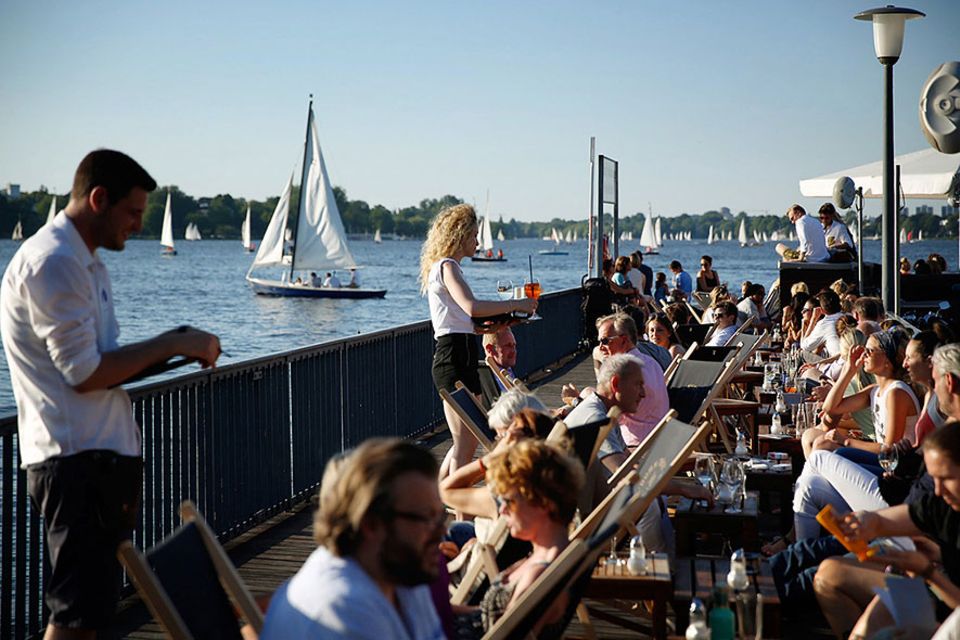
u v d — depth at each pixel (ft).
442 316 21.91
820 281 55.67
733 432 31.32
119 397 13.07
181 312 178.40
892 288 37.96
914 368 17.97
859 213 48.06
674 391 26.03
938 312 38.88
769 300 63.36
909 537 13.16
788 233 502.38
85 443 12.56
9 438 15.43
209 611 9.70
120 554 9.09
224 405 21.31
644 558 14.40
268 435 23.32
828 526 13.07
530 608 10.54
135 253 474.90
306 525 23.08
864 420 24.30
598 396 18.17
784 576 15.65
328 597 7.82
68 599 12.55
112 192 12.41
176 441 19.44
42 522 16.34
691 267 361.92
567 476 11.91
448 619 11.68
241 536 22.16
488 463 12.21
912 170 46.47
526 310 22.00
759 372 35.81
